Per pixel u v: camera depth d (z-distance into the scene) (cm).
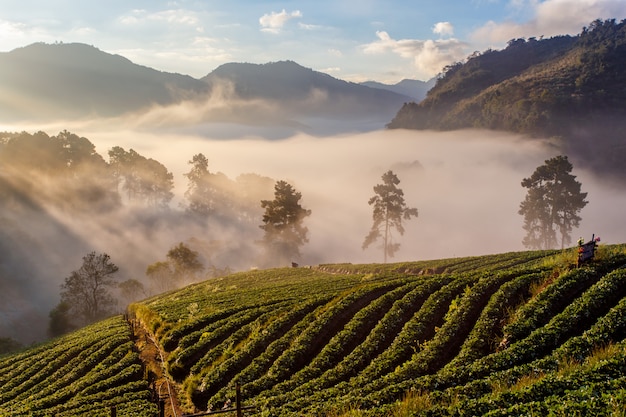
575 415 1421
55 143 17738
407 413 1794
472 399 1781
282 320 3759
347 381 2611
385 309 3450
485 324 2661
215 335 3941
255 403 2519
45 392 3878
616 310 2217
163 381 3591
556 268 3095
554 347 2195
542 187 12312
